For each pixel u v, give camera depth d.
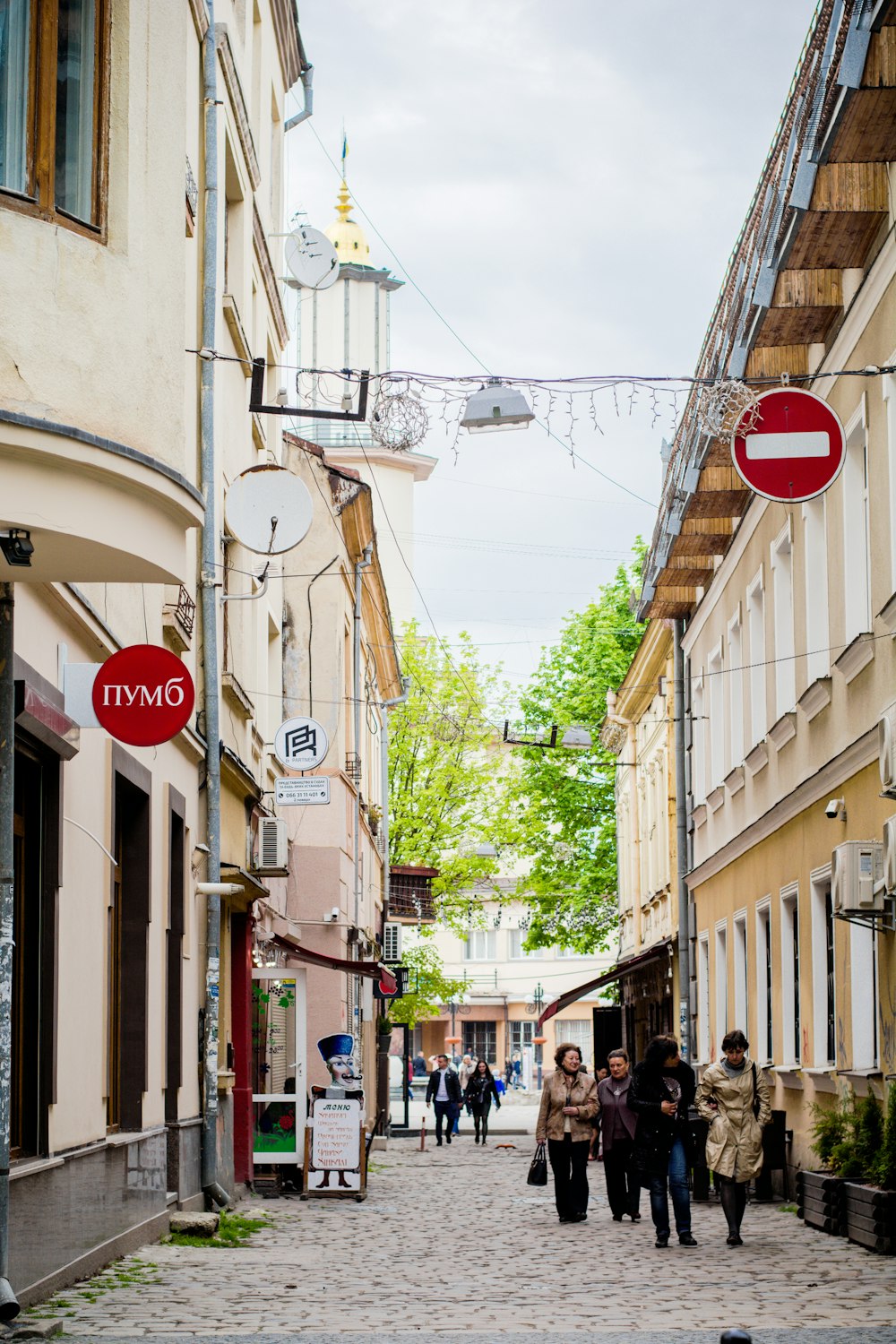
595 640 52.34
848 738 18.02
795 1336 9.66
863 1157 15.52
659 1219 14.91
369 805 37.91
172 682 11.30
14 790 10.98
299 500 17.59
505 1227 17.22
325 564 30.70
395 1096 73.62
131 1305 10.98
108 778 13.41
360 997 35.47
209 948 17.66
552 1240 15.73
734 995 26.42
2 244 9.30
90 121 10.03
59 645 11.80
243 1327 10.11
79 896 12.34
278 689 26.38
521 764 54.59
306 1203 20.36
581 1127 17.75
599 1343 9.41
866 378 16.64
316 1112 21.34
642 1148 15.06
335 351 66.94
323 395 13.52
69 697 11.77
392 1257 14.21
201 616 18.22
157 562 10.15
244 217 21.56
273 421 24.86
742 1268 13.19
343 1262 13.82
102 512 9.65
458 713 52.03
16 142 9.54
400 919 48.00
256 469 17.64
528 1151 35.22
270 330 25.09
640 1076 15.21
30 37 9.71
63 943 11.75
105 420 9.70
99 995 12.98
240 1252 14.41
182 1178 16.33
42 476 9.34
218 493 19.09
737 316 18.56
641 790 42.50
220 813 18.14
